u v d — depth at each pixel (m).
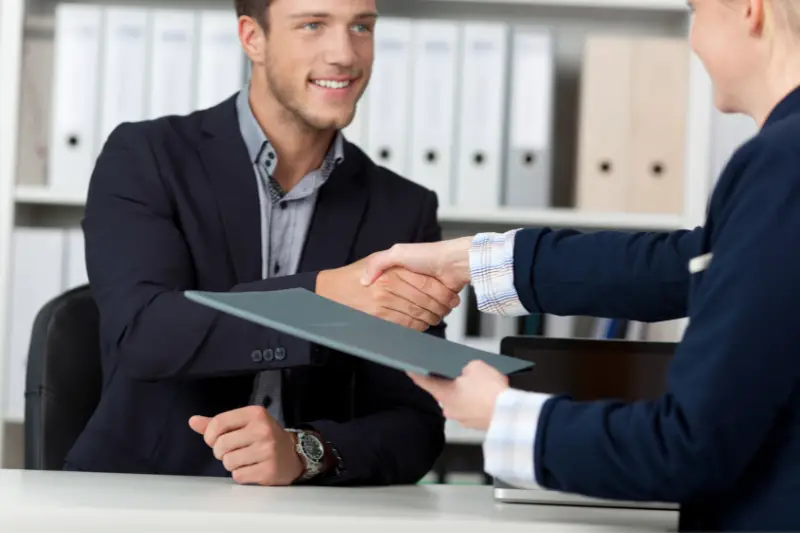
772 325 1.09
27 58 3.43
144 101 3.26
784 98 1.22
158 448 2.17
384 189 2.46
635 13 3.58
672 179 3.32
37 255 3.25
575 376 1.70
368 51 2.35
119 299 2.14
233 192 2.33
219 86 3.25
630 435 1.13
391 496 1.58
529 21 3.67
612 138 3.32
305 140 2.36
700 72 3.30
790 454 1.14
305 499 1.44
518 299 1.64
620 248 1.58
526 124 3.31
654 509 1.52
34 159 3.41
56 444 2.20
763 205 1.11
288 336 1.97
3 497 1.30
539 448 1.17
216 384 2.21
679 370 1.13
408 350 1.30
